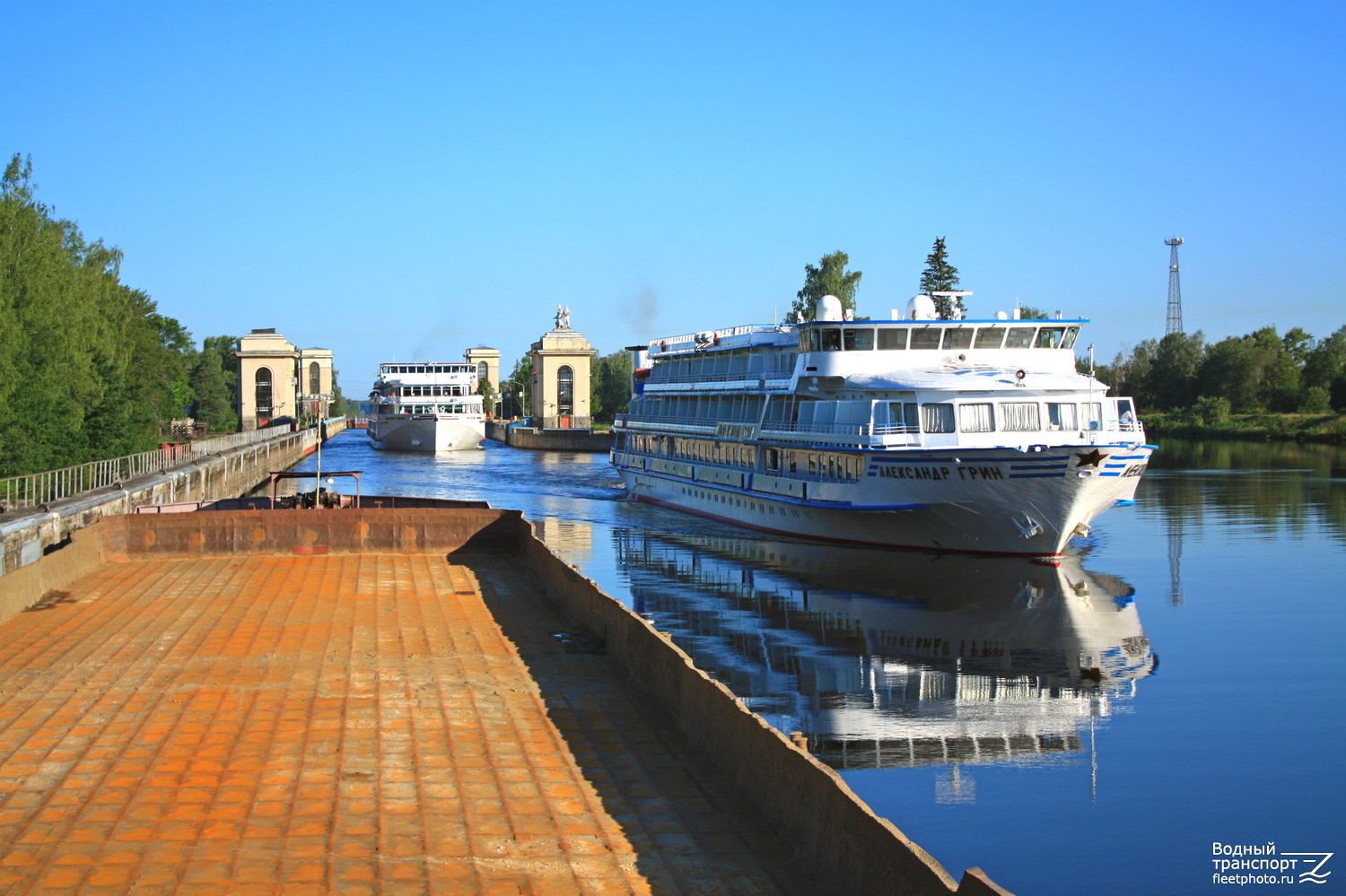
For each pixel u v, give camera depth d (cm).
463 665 2036
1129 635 3356
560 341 19325
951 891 869
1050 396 4459
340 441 18912
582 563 4712
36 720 1664
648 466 7256
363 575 3055
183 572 3073
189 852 1178
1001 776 2172
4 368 5525
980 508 4341
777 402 5388
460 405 15000
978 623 3516
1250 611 3669
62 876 1116
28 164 6919
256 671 1973
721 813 1318
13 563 3062
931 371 4562
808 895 1098
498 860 1170
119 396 7131
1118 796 2067
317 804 1327
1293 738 2389
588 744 1580
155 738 1579
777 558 4784
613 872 1148
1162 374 17075
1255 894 1683
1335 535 5300
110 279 9031
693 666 1652
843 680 2880
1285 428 13562
